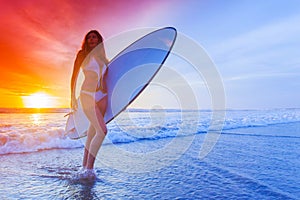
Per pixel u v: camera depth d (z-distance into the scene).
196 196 2.62
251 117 15.84
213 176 3.40
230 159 4.50
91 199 2.54
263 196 2.60
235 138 7.40
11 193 2.66
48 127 8.06
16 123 9.73
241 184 3.03
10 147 5.18
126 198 2.58
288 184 3.01
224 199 2.53
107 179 3.26
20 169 3.72
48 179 3.22
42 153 5.09
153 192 2.76
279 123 13.59
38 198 2.54
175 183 3.10
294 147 5.82
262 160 4.38
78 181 3.15
